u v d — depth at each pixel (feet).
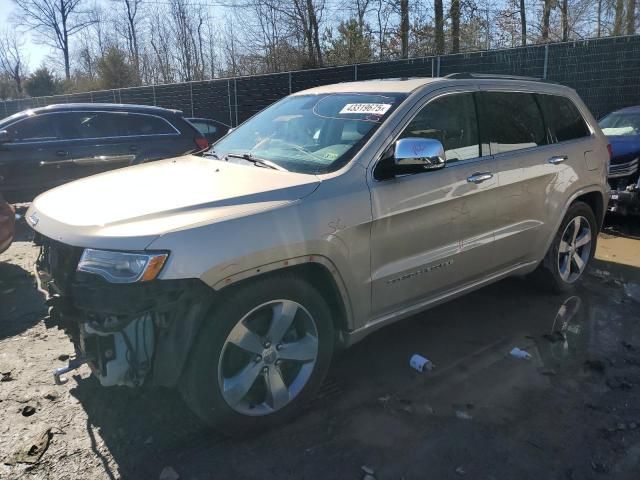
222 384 9.06
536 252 14.82
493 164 12.92
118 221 8.64
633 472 8.90
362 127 11.34
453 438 9.74
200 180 10.41
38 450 9.42
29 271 19.44
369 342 13.47
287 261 9.25
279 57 92.53
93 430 10.00
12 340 13.71
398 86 12.58
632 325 14.42
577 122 16.16
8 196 27.35
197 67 128.57
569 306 15.67
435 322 14.62
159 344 8.63
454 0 73.15
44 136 27.91
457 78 12.91
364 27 79.82
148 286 8.11
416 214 11.14
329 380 11.70
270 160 11.55
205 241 8.46
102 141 29.01
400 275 11.12
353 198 10.15
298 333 10.11
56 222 9.30
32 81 159.74
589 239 16.83
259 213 9.07
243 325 9.10
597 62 40.32
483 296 16.44
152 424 10.14
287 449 9.46
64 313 8.89
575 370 12.09
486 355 12.78
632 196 23.88
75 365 8.88
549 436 9.79
